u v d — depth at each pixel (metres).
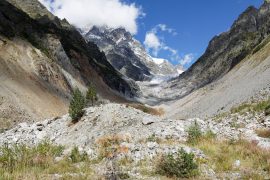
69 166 18.30
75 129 37.19
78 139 34.84
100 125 36.19
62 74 151.25
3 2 181.12
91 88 72.06
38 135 37.19
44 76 131.88
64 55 191.88
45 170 17.28
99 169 17.59
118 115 37.00
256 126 35.91
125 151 20.31
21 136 36.78
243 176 16.77
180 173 16.91
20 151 19.23
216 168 18.19
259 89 70.25
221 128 30.16
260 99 55.47
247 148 21.73
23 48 138.50
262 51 142.75
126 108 38.56
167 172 17.14
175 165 17.19
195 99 184.12
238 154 20.69
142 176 16.67
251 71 121.38
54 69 145.75
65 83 145.25
